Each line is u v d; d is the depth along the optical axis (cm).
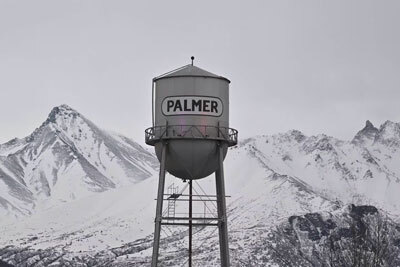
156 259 9681
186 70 10056
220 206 10094
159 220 9781
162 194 9856
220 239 9988
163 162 9900
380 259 18488
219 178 9969
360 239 18938
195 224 10012
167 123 9919
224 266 9788
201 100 9900
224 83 10075
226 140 9956
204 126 9869
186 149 9862
